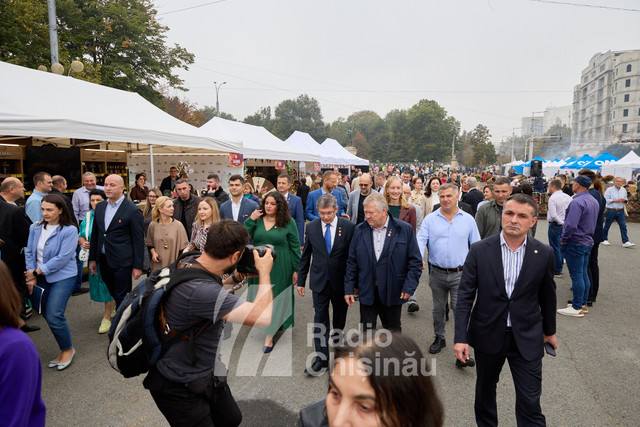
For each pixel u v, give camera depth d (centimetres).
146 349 179
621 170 2269
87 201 640
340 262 363
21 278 429
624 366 370
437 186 638
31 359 146
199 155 1250
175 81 2323
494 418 249
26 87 655
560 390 327
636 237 1124
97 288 437
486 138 8612
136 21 2025
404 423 83
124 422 287
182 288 178
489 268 238
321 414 107
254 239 412
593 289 543
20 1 1344
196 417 187
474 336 245
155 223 463
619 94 8981
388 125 12306
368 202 323
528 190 572
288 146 1517
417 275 328
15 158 885
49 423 283
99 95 790
